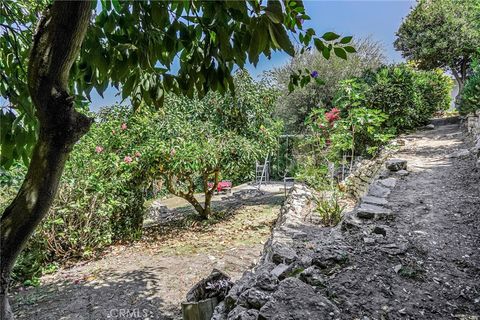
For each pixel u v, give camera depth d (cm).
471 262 199
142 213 605
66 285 379
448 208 288
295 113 1142
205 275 382
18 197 100
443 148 539
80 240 479
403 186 366
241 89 706
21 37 151
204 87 144
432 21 905
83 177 491
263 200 860
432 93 880
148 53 134
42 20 90
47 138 98
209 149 607
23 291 369
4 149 131
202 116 700
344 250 211
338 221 357
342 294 168
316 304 156
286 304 156
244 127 713
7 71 149
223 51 119
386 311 156
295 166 702
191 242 525
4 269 98
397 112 718
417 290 173
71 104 96
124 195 564
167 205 938
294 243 294
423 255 210
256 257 427
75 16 87
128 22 130
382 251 212
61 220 448
